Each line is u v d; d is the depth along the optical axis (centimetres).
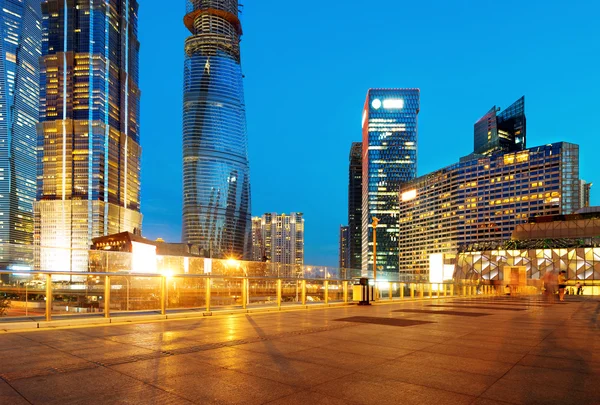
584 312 1650
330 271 2536
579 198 19475
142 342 862
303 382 563
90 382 559
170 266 2052
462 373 611
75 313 1281
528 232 8338
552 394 509
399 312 1600
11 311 1148
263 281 2277
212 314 1439
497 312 1625
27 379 573
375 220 3241
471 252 8394
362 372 618
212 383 557
